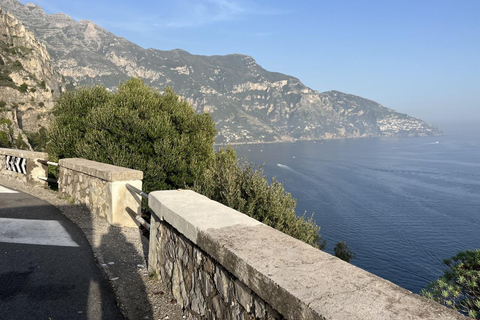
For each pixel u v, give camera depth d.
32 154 9.17
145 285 3.72
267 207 9.12
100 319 2.97
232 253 2.23
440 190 146.75
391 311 1.52
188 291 3.10
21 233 5.09
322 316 1.47
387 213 109.44
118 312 3.12
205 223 2.83
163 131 12.11
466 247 80.88
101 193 6.32
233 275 2.36
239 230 2.67
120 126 11.56
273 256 2.16
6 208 6.52
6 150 10.23
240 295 2.26
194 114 14.51
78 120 12.65
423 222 100.62
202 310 2.82
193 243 3.01
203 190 10.12
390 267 70.25
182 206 3.40
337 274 1.91
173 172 12.52
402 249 79.94
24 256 4.23
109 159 11.16
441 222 100.44
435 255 76.44
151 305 3.30
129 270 4.12
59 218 6.06
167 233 3.62
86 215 6.43
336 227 95.00
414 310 1.53
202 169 12.53
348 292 1.70
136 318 3.05
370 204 120.56
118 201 5.98
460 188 151.38
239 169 10.02
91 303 3.23
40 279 3.64
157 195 3.93
